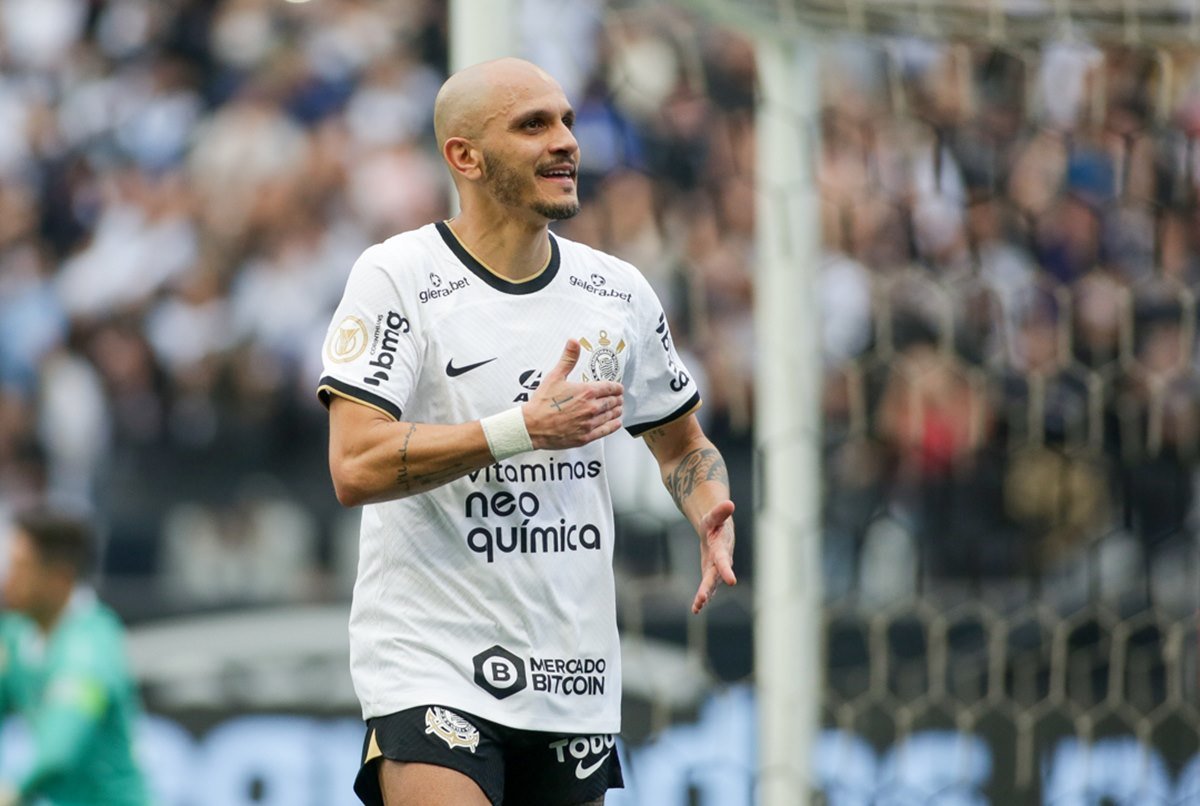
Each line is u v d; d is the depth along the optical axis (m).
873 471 26.44
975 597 24.17
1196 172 25.97
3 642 19.52
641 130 30.53
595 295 11.52
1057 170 26.61
